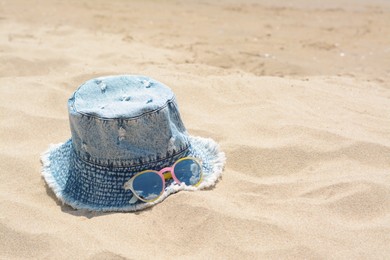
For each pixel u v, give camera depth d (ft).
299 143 4.26
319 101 5.10
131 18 9.37
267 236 3.38
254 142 4.33
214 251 3.32
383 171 3.99
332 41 8.01
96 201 3.68
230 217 3.49
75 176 3.80
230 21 9.39
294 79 5.85
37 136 4.52
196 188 3.76
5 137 4.48
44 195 3.85
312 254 3.26
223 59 6.76
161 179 3.70
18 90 5.26
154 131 3.69
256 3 11.12
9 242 3.39
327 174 3.97
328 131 4.40
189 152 3.91
